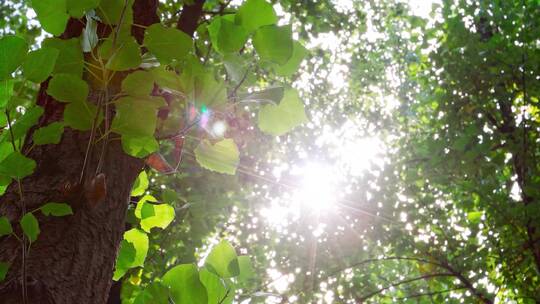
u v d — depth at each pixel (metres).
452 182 6.47
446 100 6.68
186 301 0.90
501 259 5.71
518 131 5.95
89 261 0.96
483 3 6.48
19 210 0.95
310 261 6.53
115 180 1.09
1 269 0.81
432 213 6.45
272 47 0.88
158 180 4.86
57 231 0.94
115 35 0.81
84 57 0.92
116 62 0.83
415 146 6.81
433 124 7.14
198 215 5.03
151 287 0.89
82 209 0.99
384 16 9.76
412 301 6.91
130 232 1.31
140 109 0.89
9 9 6.98
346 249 6.58
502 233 5.82
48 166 1.02
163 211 1.46
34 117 0.80
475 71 6.32
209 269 0.93
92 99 1.01
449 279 6.32
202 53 4.84
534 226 5.52
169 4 5.41
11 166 0.78
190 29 3.98
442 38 6.98
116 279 1.27
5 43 0.69
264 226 7.27
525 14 6.10
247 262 0.97
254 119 7.20
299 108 1.03
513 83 6.48
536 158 5.99
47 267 0.89
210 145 1.13
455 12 6.94
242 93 0.97
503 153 5.56
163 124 1.15
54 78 0.82
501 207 5.58
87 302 0.93
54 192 0.98
